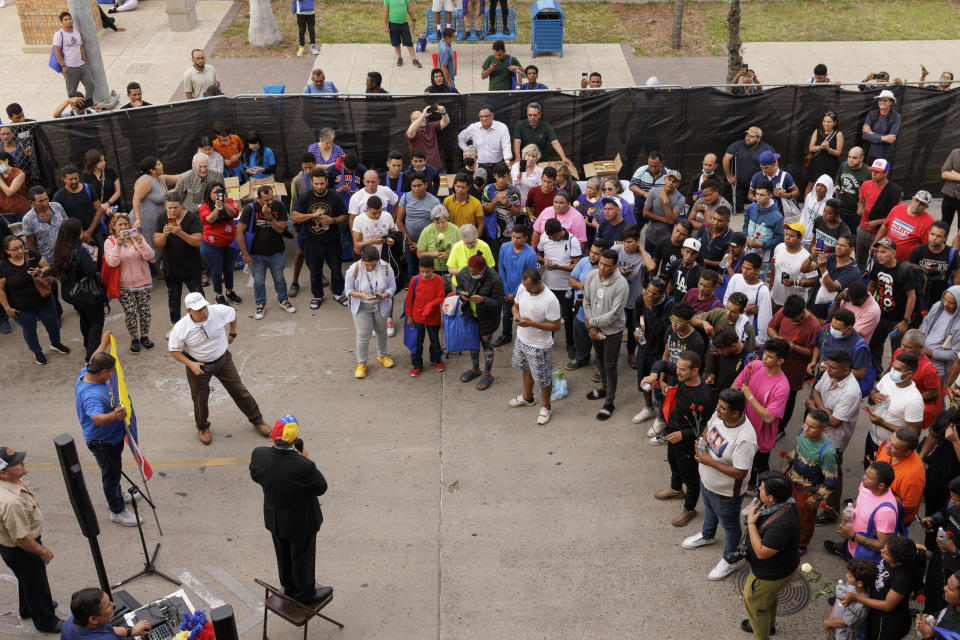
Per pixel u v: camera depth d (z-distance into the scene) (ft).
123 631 20.38
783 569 21.86
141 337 36.76
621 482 29.60
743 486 24.89
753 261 29.50
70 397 34.09
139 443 31.48
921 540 26.84
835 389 26.23
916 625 20.72
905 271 31.17
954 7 74.74
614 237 36.45
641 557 26.48
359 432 32.09
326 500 28.78
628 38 68.54
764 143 45.44
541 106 45.44
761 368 26.73
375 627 24.12
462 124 45.68
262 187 37.14
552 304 30.68
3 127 40.96
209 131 44.80
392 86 59.98
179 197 40.42
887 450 24.00
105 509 28.50
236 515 28.25
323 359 36.65
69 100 47.06
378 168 46.47
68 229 33.55
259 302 39.32
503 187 37.88
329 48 66.33
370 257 33.50
